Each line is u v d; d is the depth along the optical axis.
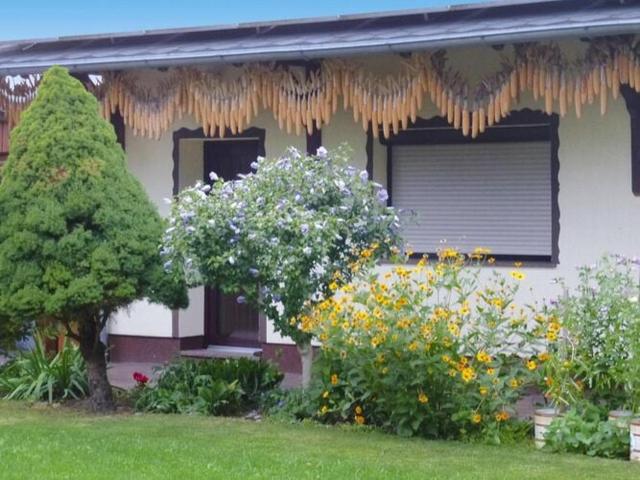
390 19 15.22
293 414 13.42
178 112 16.00
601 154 14.76
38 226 13.55
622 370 12.12
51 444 12.23
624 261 13.06
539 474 11.09
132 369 16.89
